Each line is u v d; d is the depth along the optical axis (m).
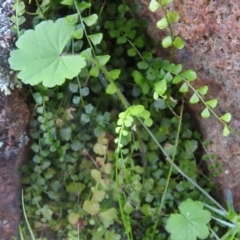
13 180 0.28
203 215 0.28
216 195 0.31
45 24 0.25
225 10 0.24
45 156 0.29
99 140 0.29
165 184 0.30
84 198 0.30
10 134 0.27
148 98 0.30
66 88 0.29
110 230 0.30
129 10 0.28
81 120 0.29
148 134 0.30
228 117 0.26
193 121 0.31
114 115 0.30
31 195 0.30
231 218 0.27
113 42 0.30
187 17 0.25
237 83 0.26
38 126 0.29
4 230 0.29
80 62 0.24
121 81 0.30
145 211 0.30
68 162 0.30
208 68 0.27
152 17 0.27
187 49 0.27
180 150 0.30
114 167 0.29
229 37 0.25
